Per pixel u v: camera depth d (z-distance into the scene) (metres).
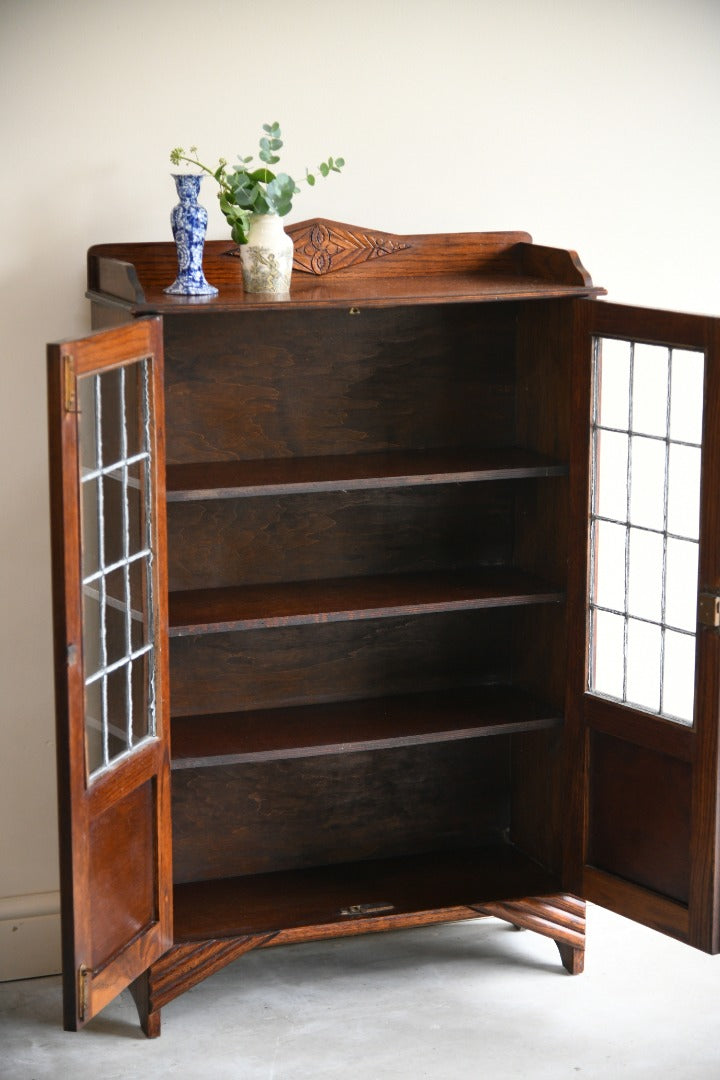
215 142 3.34
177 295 3.08
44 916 3.46
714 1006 3.28
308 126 3.40
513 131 3.58
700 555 2.99
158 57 3.25
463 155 3.55
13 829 3.43
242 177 3.07
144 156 3.29
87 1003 2.79
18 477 3.30
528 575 3.56
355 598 3.33
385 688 3.65
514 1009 3.27
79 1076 3.00
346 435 3.49
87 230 3.27
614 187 3.70
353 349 3.45
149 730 3.03
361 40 3.41
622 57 3.64
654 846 3.23
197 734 3.33
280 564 3.50
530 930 3.41
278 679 3.55
